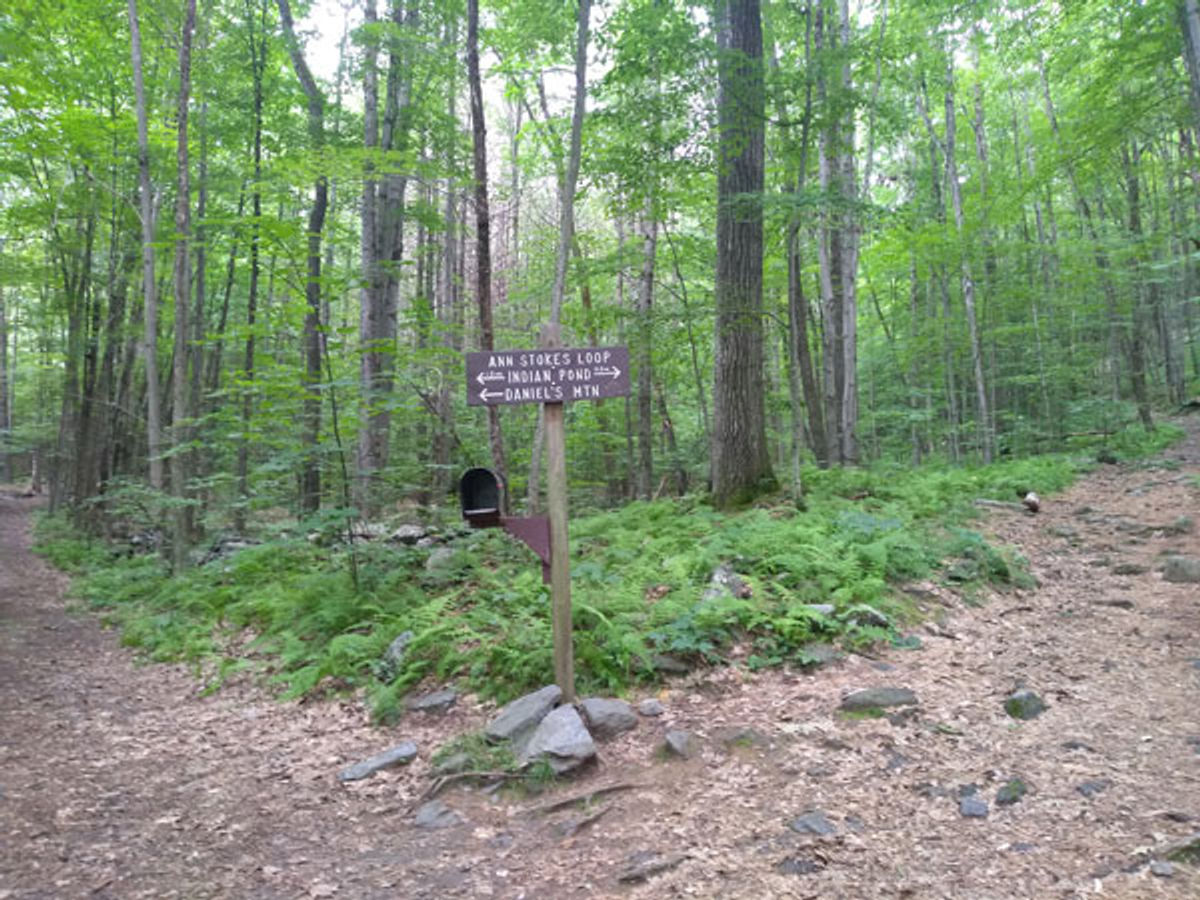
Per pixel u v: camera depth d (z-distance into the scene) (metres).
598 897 3.41
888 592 6.92
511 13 14.76
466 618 6.71
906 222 10.74
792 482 10.39
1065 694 5.20
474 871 3.73
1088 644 6.17
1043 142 17.97
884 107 9.98
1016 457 19.62
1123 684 5.35
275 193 13.52
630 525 10.40
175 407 11.58
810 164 14.18
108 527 18.86
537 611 6.70
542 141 17.25
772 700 5.29
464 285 18.88
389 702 5.72
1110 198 21.11
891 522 8.50
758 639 6.00
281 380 8.48
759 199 8.95
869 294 27.59
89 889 3.66
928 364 22.89
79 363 22.02
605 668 5.61
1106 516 10.20
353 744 5.43
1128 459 14.96
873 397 25.84
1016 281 19.03
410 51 12.61
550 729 4.75
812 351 23.20
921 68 16.44
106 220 16.44
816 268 17.36
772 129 13.22
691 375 18.56
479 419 16.78
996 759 4.35
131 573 12.98
